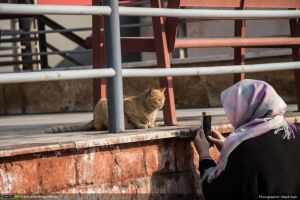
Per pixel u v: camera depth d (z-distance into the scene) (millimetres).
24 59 14070
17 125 8148
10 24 14578
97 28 7004
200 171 5391
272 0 7504
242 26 7699
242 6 7148
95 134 5547
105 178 5031
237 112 5191
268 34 15344
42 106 12547
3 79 4730
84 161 4883
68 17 15812
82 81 12078
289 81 11000
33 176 4570
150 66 11820
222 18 6449
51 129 6680
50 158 4672
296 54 7637
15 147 4570
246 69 6562
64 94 12297
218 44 6711
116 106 5574
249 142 4965
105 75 5426
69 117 9758
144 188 5309
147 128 6195
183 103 11734
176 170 5547
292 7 7809
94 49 7055
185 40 6480
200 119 7137
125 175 5172
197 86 11586
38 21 13086
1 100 12898
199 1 6637
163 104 6629
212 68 6227
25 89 12664
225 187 4988
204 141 5543
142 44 6652
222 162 5023
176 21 6305
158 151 5418
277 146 4973
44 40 13219
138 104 6887
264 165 4879
